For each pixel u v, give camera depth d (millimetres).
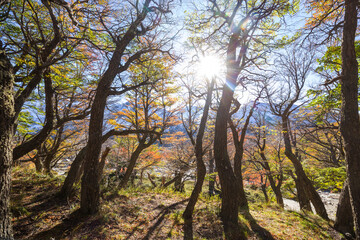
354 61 4820
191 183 23688
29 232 3807
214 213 5859
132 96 11148
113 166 17984
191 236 4562
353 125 4668
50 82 6117
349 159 4645
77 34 6113
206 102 5926
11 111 2381
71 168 6125
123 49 5539
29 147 5684
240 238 4727
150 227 4809
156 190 8766
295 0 6086
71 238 3756
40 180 7238
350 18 4922
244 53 6652
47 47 5180
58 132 12094
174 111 12578
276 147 14047
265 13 6047
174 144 16031
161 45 6898
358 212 4406
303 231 5617
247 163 16469
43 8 5672
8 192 2318
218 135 5801
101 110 5086
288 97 10266
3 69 2352
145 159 15859
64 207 5102
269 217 6566
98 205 5086
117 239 4047
